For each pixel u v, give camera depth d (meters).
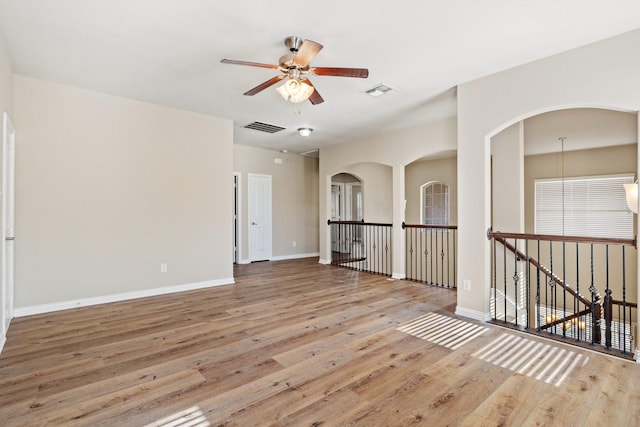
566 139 5.45
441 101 4.11
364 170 8.08
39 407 1.86
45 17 2.36
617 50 2.54
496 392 2.04
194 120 4.67
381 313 3.58
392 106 4.29
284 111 4.56
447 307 3.80
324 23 2.43
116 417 1.78
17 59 3.05
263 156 7.35
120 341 2.80
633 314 5.80
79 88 3.76
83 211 3.81
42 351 2.60
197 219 4.71
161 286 4.39
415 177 8.13
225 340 2.82
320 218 7.15
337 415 1.80
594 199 6.24
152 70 3.28
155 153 4.33
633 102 2.47
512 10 2.25
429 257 7.79
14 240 3.37
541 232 6.85
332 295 4.34
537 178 6.91
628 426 1.72
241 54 2.94
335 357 2.50
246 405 1.89
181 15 2.33
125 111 4.09
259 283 5.07
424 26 2.46
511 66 3.11
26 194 3.45
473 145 3.42
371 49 2.81
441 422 1.75
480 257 3.36
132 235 4.16
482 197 3.34
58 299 3.66
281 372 2.27
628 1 2.14
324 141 6.45
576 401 1.94
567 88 2.79
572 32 2.52
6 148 2.99
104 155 3.95
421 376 2.22
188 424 1.72
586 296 6.21
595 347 2.66
